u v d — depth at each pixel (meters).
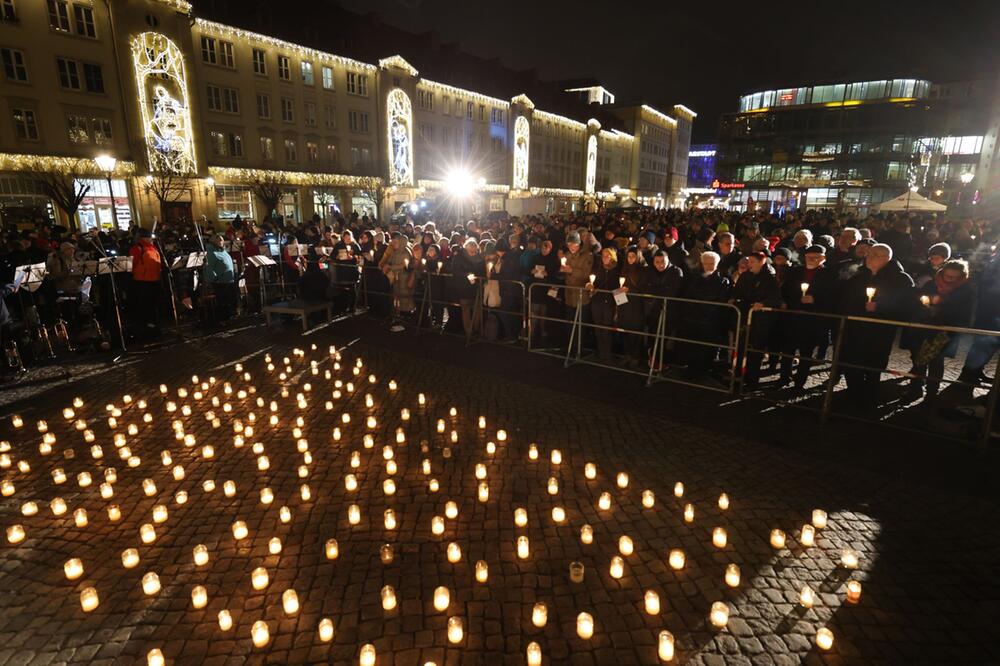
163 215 28.00
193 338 10.65
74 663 3.17
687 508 4.49
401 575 3.85
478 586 3.74
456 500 4.84
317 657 3.18
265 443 6.04
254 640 3.23
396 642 3.27
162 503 4.84
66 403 7.26
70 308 10.84
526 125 56.50
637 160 85.31
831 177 70.44
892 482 5.07
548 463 5.51
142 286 10.08
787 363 7.71
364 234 13.06
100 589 3.76
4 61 24.38
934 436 6.00
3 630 3.42
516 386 7.84
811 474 5.24
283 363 9.05
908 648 3.23
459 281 10.05
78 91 26.56
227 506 4.77
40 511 4.74
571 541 4.25
